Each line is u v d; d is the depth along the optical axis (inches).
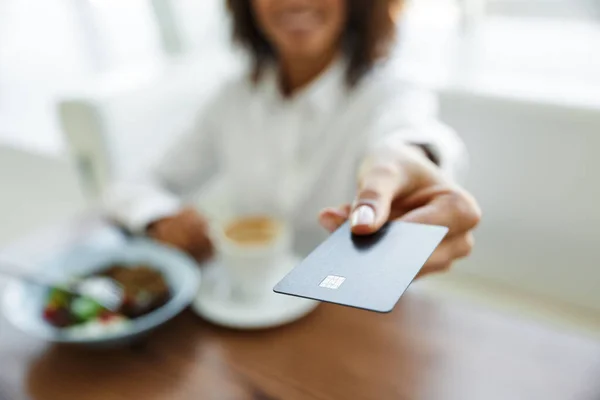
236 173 38.5
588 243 38.4
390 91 34.2
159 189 36.1
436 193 15.9
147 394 20.2
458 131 41.9
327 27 34.2
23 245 30.5
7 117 68.2
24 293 24.5
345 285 10.7
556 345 20.9
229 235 26.2
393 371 20.3
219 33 61.4
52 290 24.7
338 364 20.9
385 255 11.8
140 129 48.4
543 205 39.5
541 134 38.4
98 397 20.2
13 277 26.9
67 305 23.9
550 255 40.2
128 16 62.1
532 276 41.1
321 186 35.9
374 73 36.0
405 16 46.6
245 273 24.1
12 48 65.3
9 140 64.6
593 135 36.3
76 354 22.5
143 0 61.4
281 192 36.5
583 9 44.6
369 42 35.6
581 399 18.5
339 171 34.9
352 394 19.4
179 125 51.3
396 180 15.5
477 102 40.5
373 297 10.2
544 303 38.5
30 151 62.4
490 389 19.2
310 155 36.2
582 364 20.0
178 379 20.7
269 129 37.2
